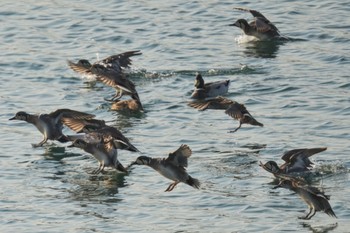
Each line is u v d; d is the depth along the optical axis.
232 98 32.03
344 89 32.50
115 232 22.62
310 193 22.70
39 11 41.12
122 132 29.06
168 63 35.41
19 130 29.31
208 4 41.66
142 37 38.16
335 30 38.47
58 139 27.52
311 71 34.41
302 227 22.73
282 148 27.59
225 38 38.12
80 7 41.47
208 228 22.75
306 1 41.84
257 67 35.00
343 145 27.75
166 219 23.27
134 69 34.66
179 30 38.81
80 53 36.72
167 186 25.16
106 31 38.78
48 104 31.66
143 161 22.11
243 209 23.73
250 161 26.70
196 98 31.84
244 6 41.59
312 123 29.62
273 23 39.56
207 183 25.27
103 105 31.59
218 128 29.36
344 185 24.97
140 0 42.25
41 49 37.09
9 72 34.69
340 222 23.00
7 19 40.31
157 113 30.77
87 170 26.33
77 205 24.12
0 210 23.88
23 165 26.67
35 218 23.44
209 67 35.06
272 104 31.42
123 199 24.45
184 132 29.05
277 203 24.05
